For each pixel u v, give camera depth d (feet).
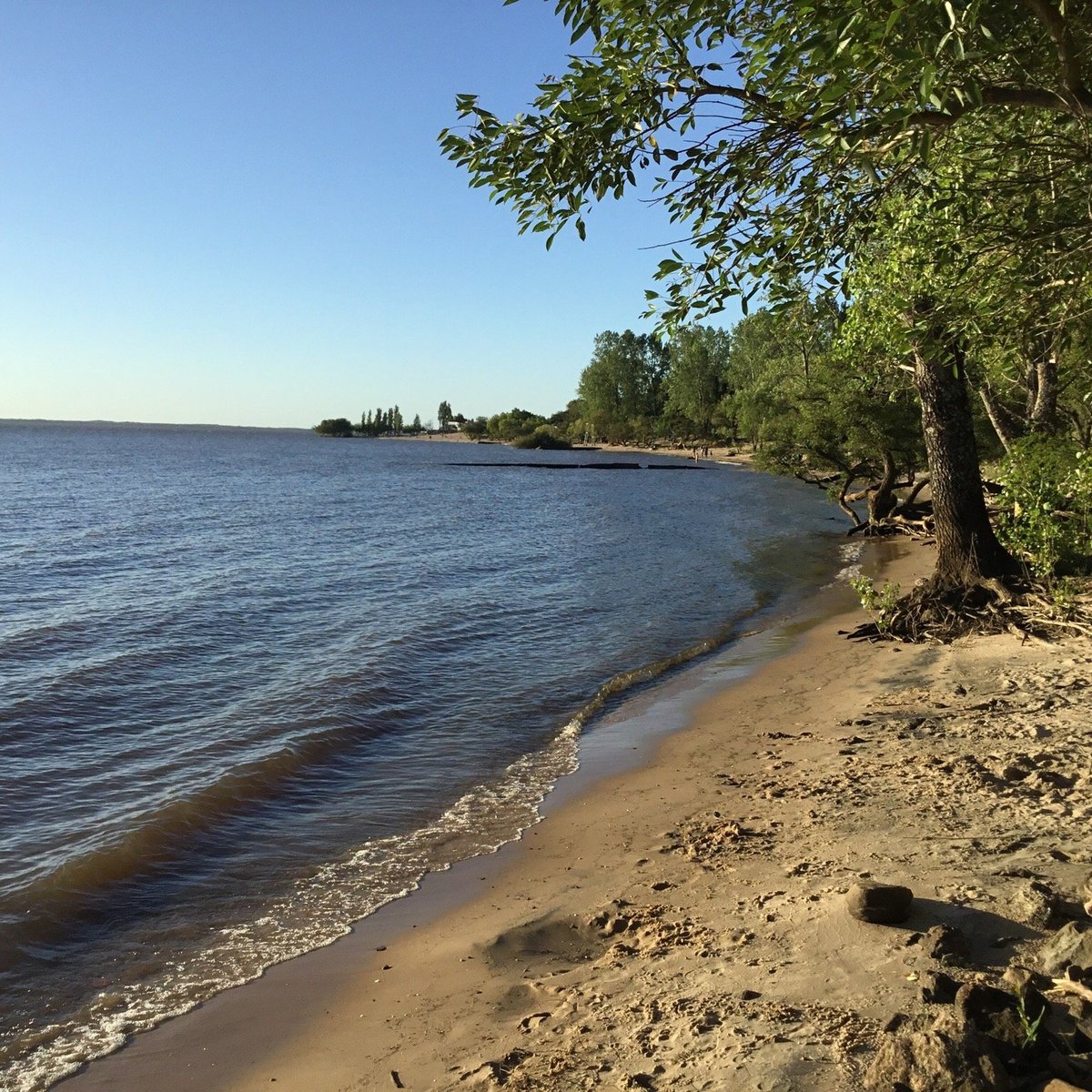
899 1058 11.01
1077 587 43.32
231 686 42.93
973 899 16.29
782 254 16.99
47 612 62.44
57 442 598.75
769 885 19.29
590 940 18.93
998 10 13.79
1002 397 66.69
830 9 12.94
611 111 15.24
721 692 40.93
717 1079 12.09
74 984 18.78
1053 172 18.31
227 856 24.95
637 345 467.52
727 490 211.61
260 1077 15.28
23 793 29.35
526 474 287.28
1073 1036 11.23
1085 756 24.53
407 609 63.41
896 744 29.04
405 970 18.63
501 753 33.76
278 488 218.59
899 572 74.02
